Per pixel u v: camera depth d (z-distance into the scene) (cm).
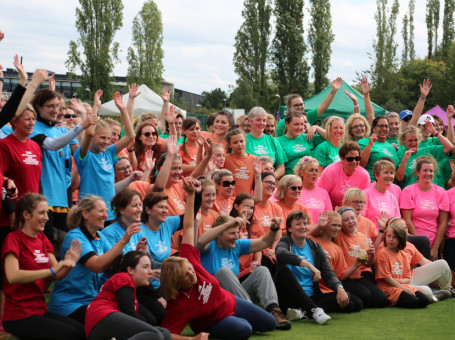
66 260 545
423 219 977
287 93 5416
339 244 828
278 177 1005
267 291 684
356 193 873
